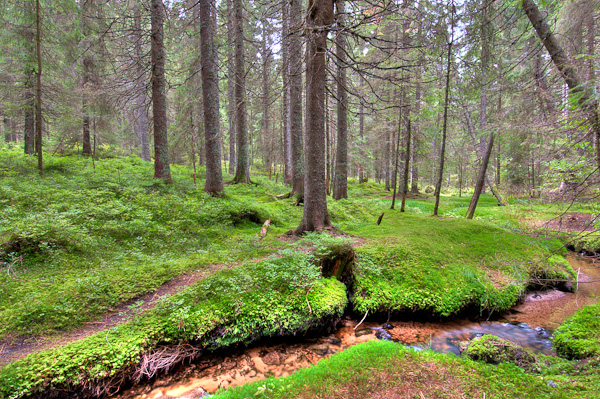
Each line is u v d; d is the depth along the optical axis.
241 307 4.30
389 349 3.44
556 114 4.30
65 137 15.30
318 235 6.46
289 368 3.81
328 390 2.62
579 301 6.15
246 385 2.95
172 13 10.12
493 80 8.64
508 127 5.43
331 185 18.95
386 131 18.83
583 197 4.02
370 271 6.06
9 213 6.16
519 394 2.46
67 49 12.50
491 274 6.64
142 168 13.21
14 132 24.23
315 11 6.20
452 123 14.27
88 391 3.19
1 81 11.56
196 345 3.90
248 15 14.01
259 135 24.58
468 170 24.11
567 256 8.34
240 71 12.37
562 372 3.17
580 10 7.24
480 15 7.63
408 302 5.43
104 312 4.13
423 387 2.60
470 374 2.83
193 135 13.76
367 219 10.98
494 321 5.44
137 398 3.25
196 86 13.03
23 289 4.29
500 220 11.01
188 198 9.25
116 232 6.69
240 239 7.41
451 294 5.69
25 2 10.55
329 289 5.00
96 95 11.69
